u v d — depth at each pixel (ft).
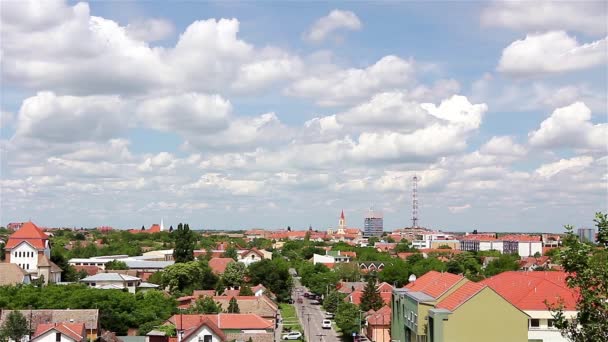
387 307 456.86
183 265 645.10
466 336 270.26
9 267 584.81
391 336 379.14
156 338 377.30
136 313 442.09
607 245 133.90
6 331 332.80
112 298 450.71
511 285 339.77
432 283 343.87
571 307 289.94
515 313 272.10
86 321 385.91
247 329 391.86
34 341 321.52
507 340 271.08
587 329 129.59
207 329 342.44
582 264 133.28
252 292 577.43
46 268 624.59
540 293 306.14
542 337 294.66
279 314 561.84
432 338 277.23
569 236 136.56
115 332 428.97
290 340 435.53
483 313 271.28
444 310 275.18
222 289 637.30
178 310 471.21
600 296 130.41
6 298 458.91
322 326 500.33
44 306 444.14
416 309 305.53
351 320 442.91
